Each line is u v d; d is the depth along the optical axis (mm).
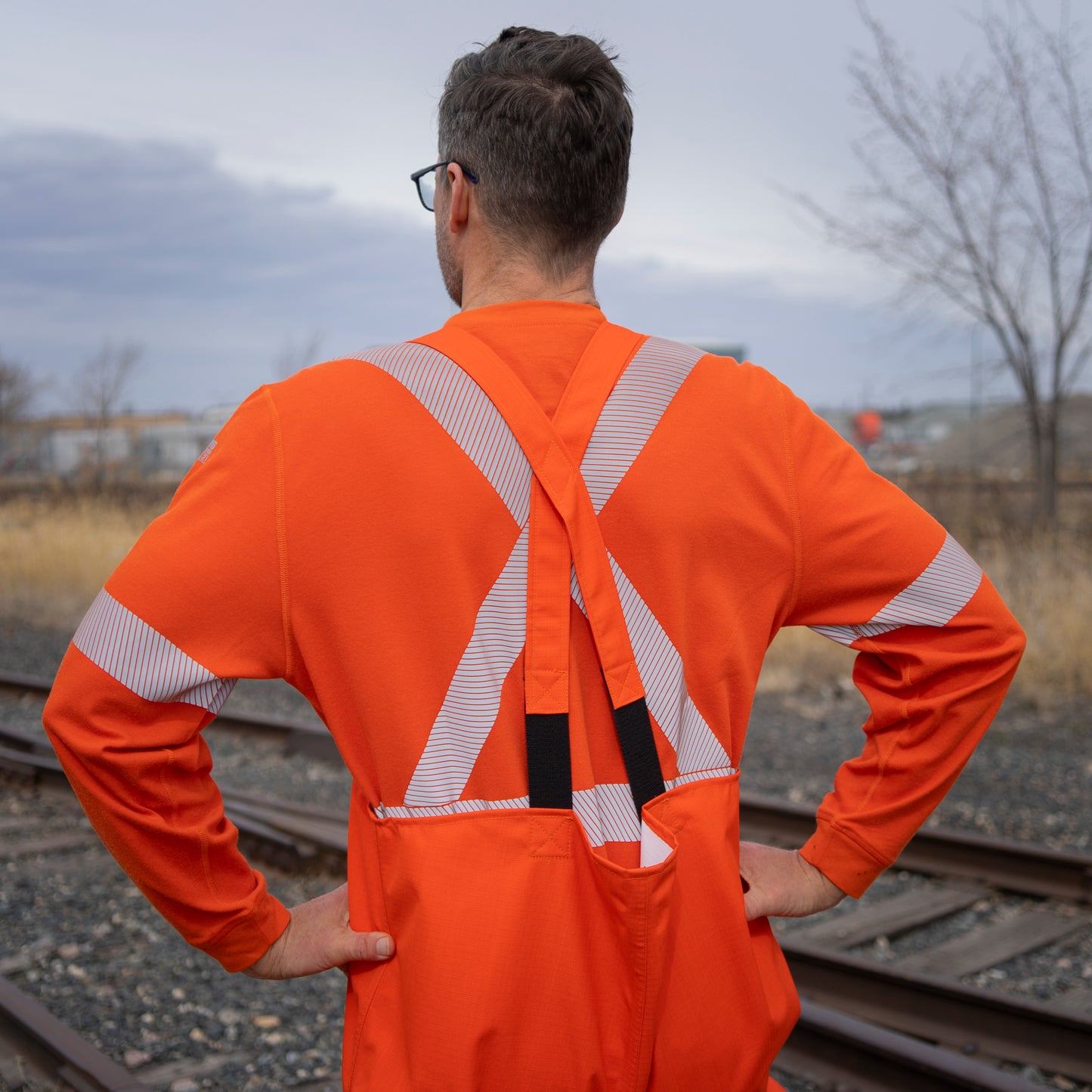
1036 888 4000
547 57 1168
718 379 1174
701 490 1114
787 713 7141
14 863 4434
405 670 1062
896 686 1202
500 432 1091
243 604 1048
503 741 1065
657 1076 1057
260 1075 2771
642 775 1075
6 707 7660
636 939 1011
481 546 1071
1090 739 6289
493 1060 1012
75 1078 2611
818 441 1189
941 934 3738
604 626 1075
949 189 12648
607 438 1108
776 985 1179
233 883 1142
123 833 1076
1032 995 3260
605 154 1168
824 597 1183
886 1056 2574
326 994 3252
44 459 37594
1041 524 11781
